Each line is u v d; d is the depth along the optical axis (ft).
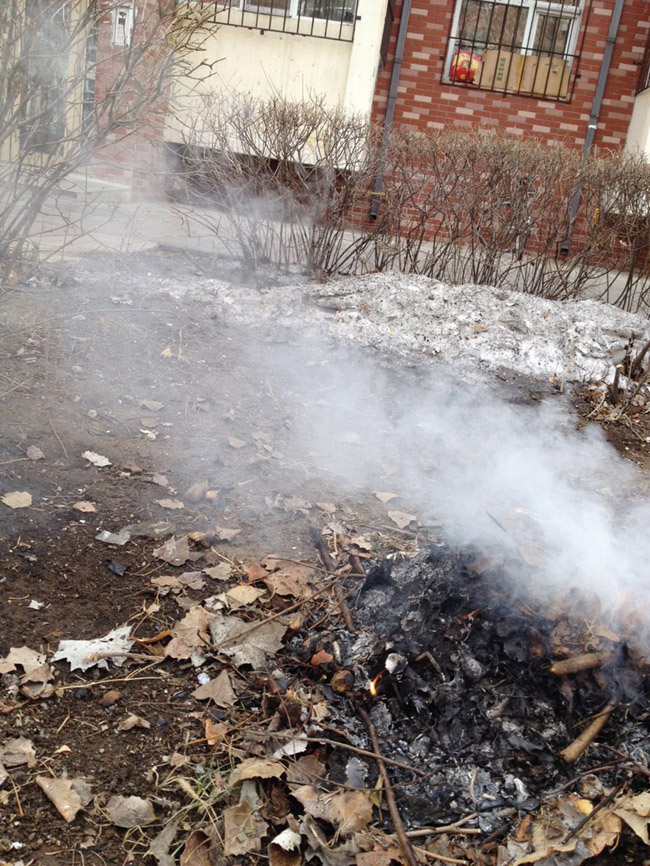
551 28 36.22
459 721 8.77
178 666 9.32
